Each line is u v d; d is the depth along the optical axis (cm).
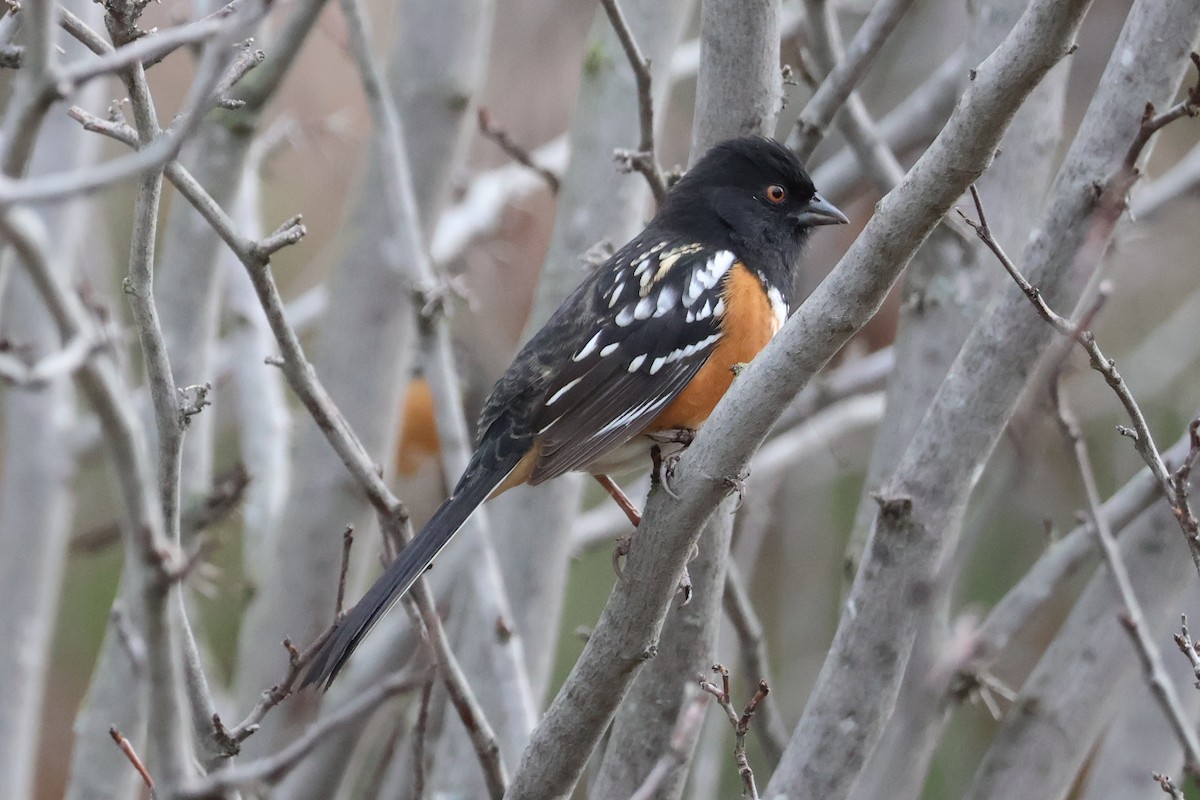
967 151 454
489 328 1268
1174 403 1162
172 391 479
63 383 976
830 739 618
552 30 1312
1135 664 700
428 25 970
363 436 970
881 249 475
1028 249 603
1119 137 591
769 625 1241
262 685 938
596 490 1458
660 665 667
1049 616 1071
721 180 773
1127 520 694
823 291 489
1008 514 1011
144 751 834
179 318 896
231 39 394
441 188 984
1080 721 699
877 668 614
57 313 367
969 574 1014
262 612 952
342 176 1444
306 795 890
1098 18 1258
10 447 980
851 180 1017
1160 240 1276
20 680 968
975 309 761
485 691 841
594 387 716
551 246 899
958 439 608
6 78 891
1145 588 704
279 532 958
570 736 545
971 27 768
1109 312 1255
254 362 1078
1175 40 587
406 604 597
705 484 515
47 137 926
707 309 732
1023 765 702
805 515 1159
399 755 862
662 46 889
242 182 898
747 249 770
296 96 1413
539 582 886
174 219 899
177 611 427
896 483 616
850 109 784
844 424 1077
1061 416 602
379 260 968
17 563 973
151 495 388
